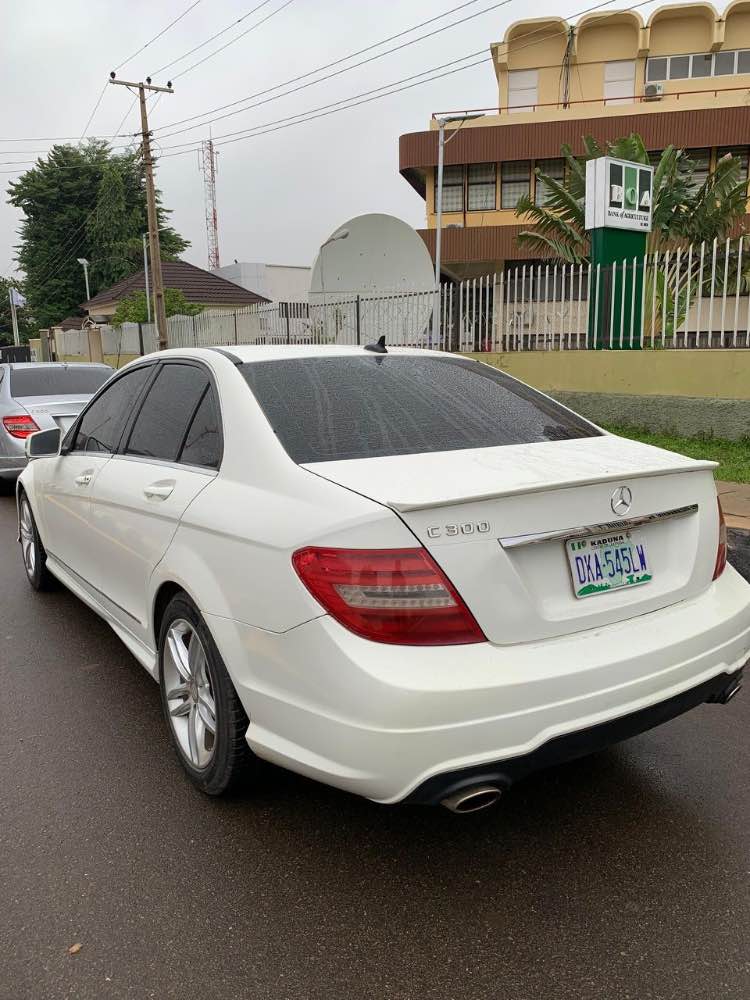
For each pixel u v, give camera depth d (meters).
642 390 10.02
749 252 9.89
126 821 2.77
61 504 4.38
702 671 2.49
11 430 8.73
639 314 10.30
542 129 24.97
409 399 3.06
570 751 2.24
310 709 2.23
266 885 2.43
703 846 2.60
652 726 2.41
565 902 2.34
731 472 7.85
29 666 4.15
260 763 2.72
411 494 2.24
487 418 3.06
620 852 2.58
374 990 2.04
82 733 3.42
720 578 2.79
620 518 2.44
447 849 2.61
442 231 25.50
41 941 2.21
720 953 2.14
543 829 2.71
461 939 2.20
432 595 2.12
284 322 17.12
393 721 2.07
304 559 2.25
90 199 55.62
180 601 2.88
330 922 2.27
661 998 2.00
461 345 12.24
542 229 15.15
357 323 14.36
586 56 27.36
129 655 4.29
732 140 23.75
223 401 2.98
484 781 2.12
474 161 25.55
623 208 10.92
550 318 11.15
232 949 2.18
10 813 2.83
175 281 33.78
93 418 4.25
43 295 54.38
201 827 2.73
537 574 2.30
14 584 5.68
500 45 27.69
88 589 4.14
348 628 2.16
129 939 2.21
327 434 2.73
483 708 2.10
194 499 2.83
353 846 2.62
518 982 2.05
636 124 24.30
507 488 2.23
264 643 2.38
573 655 2.26
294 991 2.04
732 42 26.56
